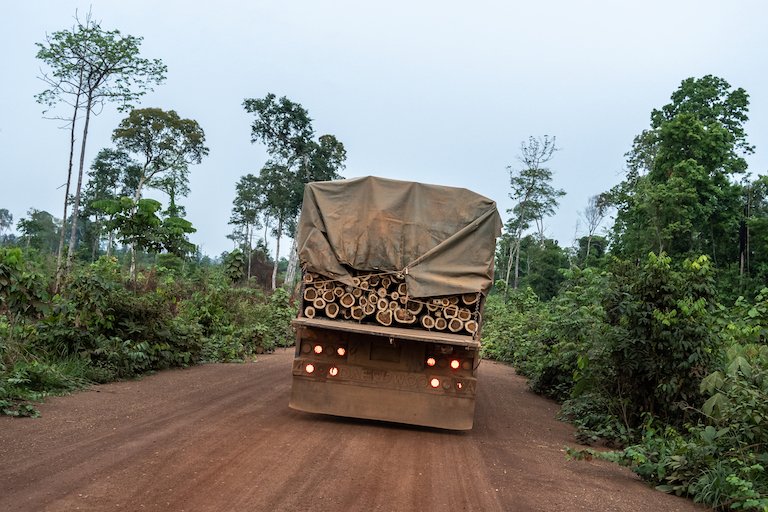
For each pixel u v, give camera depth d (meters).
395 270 9.05
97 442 6.84
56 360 10.98
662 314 9.05
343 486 5.97
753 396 7.26
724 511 6.34
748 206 41.84
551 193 66.00
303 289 9.23
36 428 7.33
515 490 6.45
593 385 10.47
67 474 5.63
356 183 9.23
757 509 6.02
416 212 9.15
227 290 22.95
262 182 62.41
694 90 43.19
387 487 6.10
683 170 37.47
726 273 34.66
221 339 17.59
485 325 27.48
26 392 9.14
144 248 23.22
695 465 6.93
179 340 14.30
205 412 9.02
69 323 11.70
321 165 59.09
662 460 7.31
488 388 14.98
